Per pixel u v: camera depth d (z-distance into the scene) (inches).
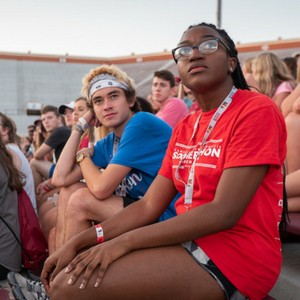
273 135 64.8
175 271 65.1
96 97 111.3
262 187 67.6
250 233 66.7
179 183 73.7
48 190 170.9
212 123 70.2
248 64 194.7
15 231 121.6
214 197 66.0
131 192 105.6
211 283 65.0
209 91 71.6
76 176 112.4
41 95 1423.5
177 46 72.3
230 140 66.2
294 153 117.7
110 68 111.7
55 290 67.2
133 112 115.9
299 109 117.0
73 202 97.8
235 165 64.0
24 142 460.1
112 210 97.0
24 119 1338.6
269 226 68.4
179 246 67.9
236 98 70.6
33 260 124.0
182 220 64.6
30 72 1497.3
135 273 64.8
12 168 122.3
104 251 66.3
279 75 166.4
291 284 90.4
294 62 217.0
